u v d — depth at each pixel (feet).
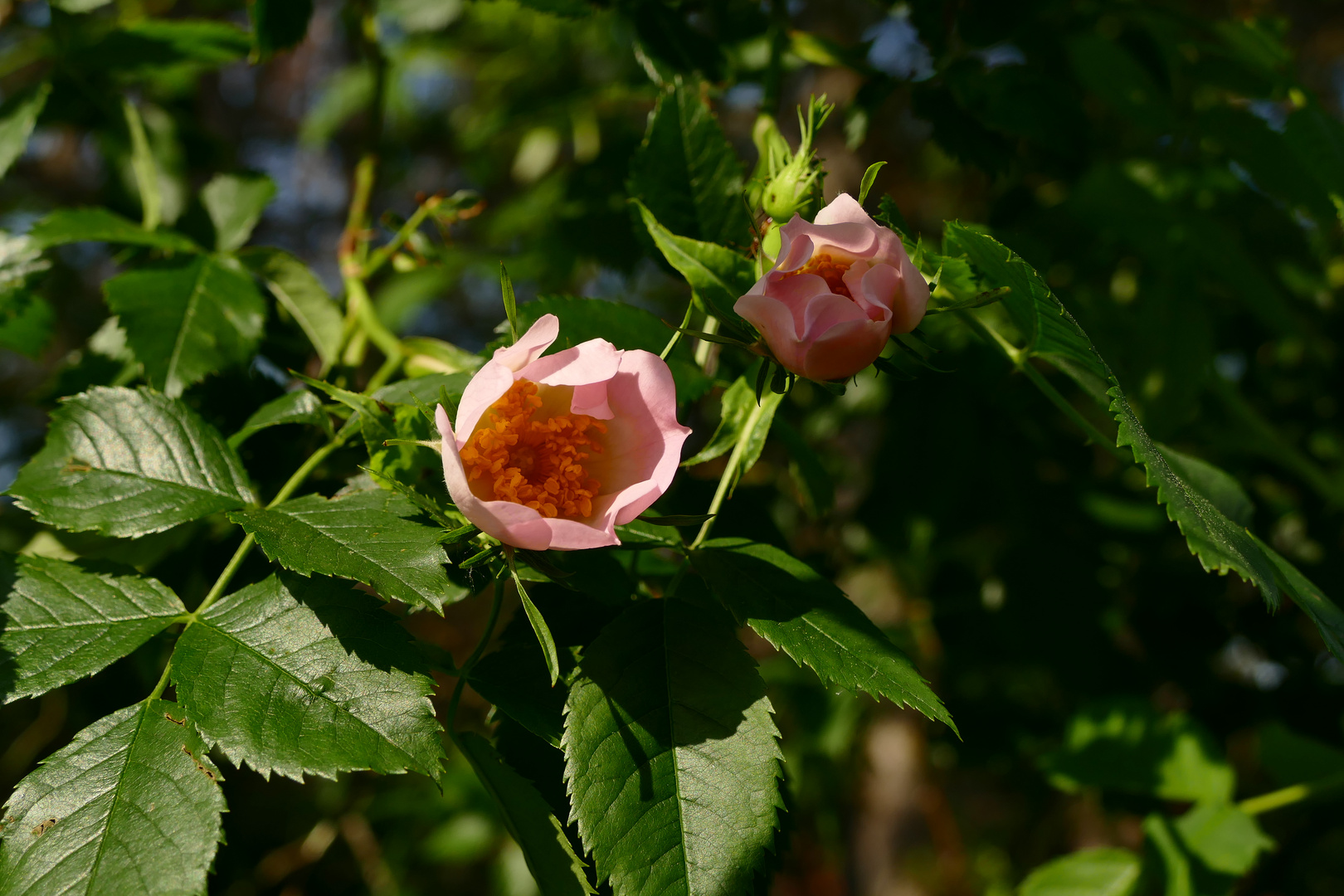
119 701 1.92
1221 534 1.51
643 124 3.30
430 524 1.53
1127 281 2.48
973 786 4.80
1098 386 1.65
